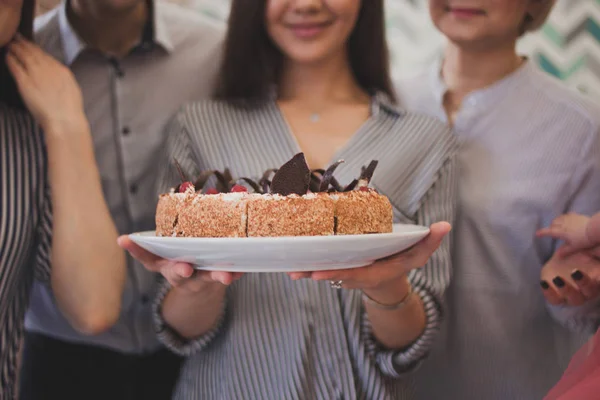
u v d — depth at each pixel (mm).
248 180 884
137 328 1211
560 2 1904
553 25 1917
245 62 1089
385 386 959
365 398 959
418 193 1021
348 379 947
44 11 1274
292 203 793
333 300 959
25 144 1028
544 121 1130
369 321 955
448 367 1167
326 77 1091
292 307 955
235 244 718
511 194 1116
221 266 766
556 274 1022
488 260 1136
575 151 1108
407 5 1979
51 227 1036
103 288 1016
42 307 1187
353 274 801
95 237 1022
